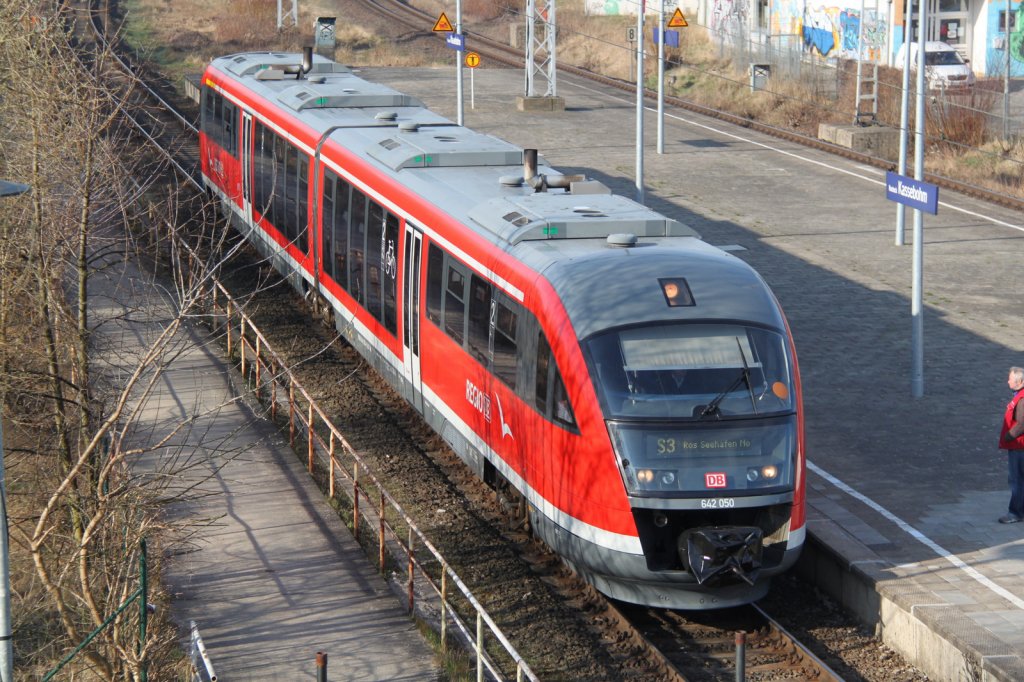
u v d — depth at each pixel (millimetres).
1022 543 17516
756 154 48094
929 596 15852
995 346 26734
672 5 81312
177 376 25016
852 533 17828
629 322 16219
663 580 15820
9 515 18266
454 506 20453
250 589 16938
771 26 72188
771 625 16469
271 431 22656
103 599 15867
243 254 35031
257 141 32594
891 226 37250
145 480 18656
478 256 19234
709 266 17219
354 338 25781
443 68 69438
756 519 16469
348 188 25828
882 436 21766
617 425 15688
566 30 78250
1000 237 36219
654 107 58906
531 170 21938
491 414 18719
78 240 17844
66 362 19609
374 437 23250
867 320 28422
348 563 17828
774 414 16047
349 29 79312
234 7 84375
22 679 15383
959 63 59906
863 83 54219
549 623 16797
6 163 18062
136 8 84562
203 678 14609
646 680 15430
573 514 16344
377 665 15070
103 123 17547
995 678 13906
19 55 18000
